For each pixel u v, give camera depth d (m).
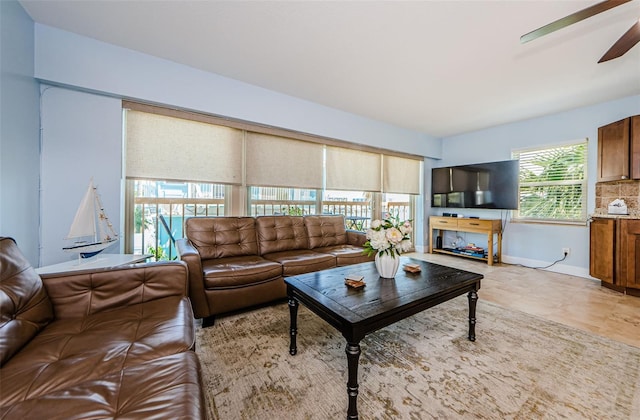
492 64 2.38
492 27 1.88
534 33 1.54
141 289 1.43
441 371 1.45
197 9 1.76
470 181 4.32
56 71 1.98
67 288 1.29
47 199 2.00
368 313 1.23
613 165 2.90
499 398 1.25
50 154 2.01
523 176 3.93
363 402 1.22
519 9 1.70
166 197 2.80
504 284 3.00
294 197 3.65
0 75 1.57
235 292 2.07
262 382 1.36
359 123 3.82
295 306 1.63
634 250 2.59
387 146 4.18
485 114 3.68
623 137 2.81
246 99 2.83
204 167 2.75
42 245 1.98
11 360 0.89
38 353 0.93
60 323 1.18
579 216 3.39
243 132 3.01
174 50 2.24
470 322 1.77
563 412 1.16
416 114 3.74
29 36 1.84
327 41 2.09
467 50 2.17
